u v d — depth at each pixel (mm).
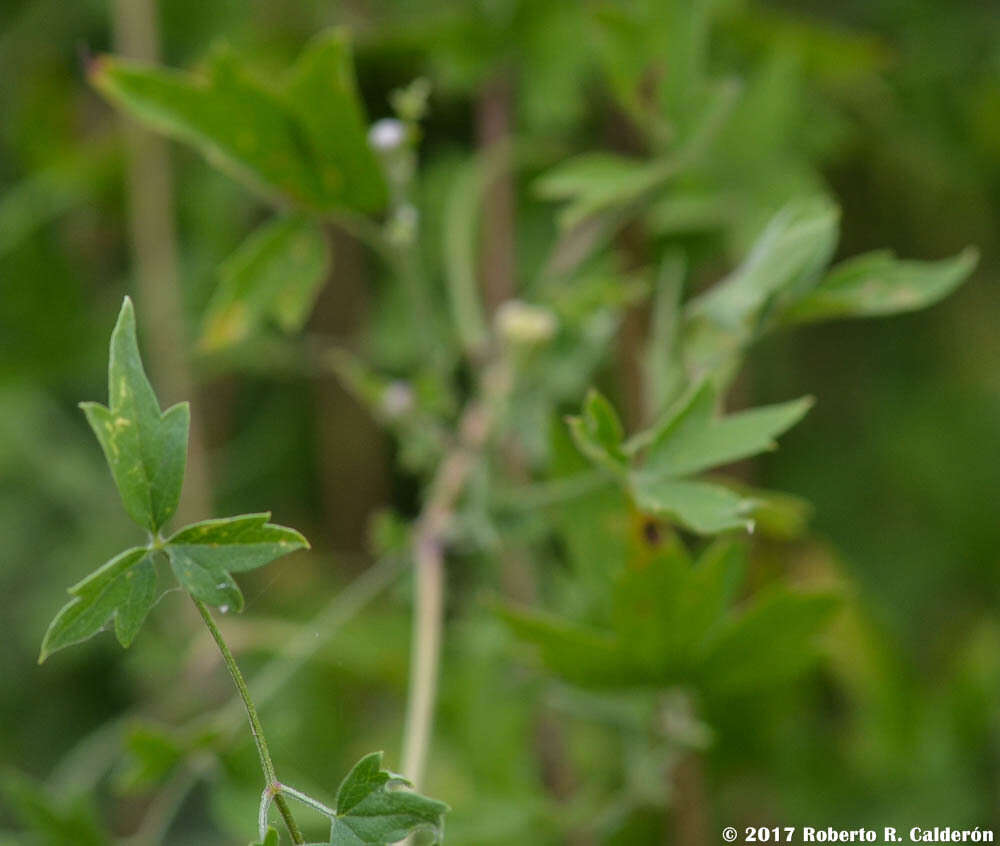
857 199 1450
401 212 969
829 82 1345
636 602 915
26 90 1558
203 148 950
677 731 966
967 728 1259
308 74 943
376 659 1226
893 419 1482
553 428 951
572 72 1205
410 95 964
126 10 1333
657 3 989
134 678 1504
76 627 809
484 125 1239
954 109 1416
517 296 1285
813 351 1488
